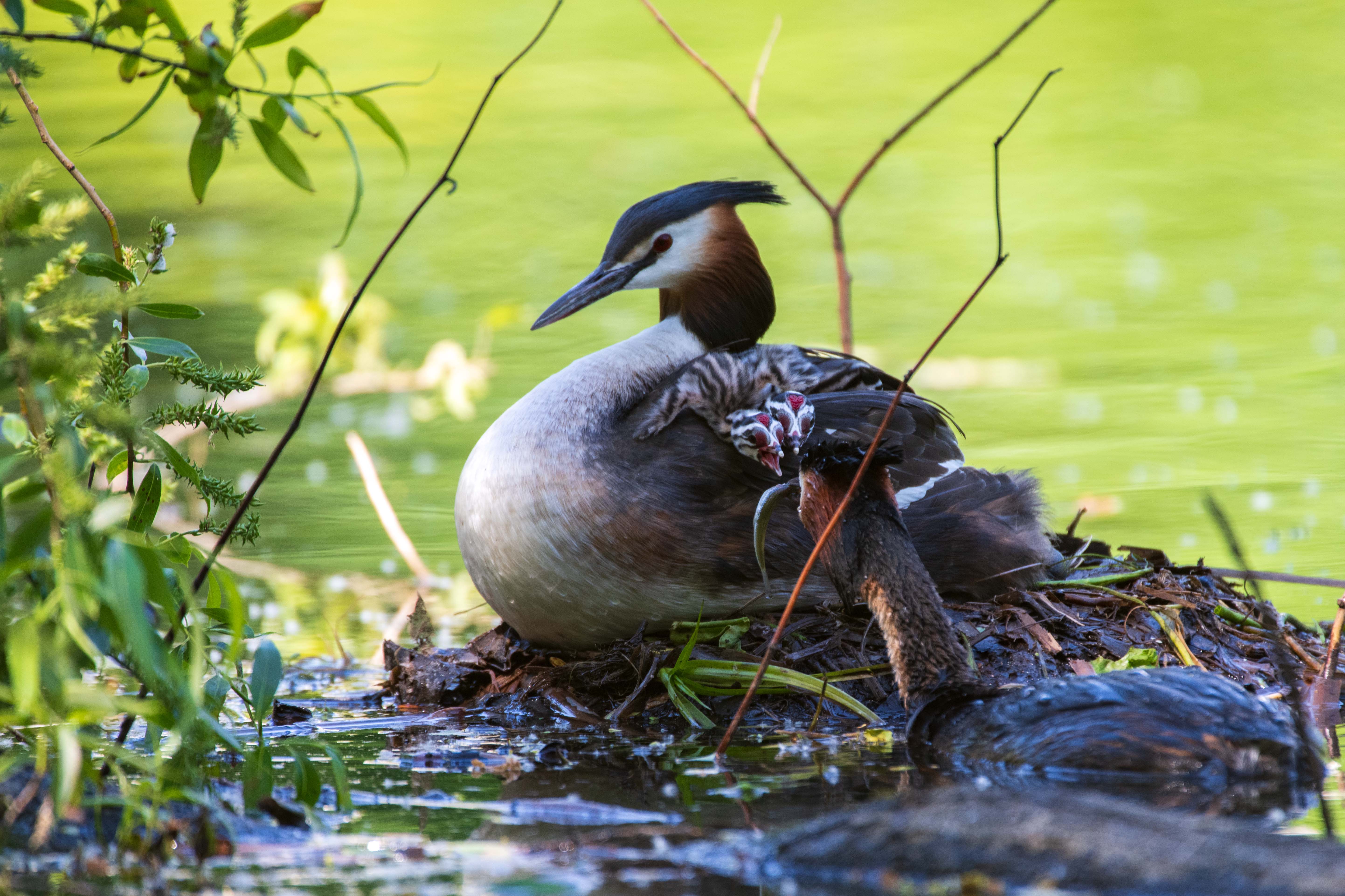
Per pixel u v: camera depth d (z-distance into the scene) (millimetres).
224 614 7695
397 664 10430
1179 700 7867
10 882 6324
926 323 22188
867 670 9312
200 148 7926
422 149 33031
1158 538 13477
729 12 43031
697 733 9000
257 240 27531
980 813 6230
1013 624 9773
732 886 6168
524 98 36531
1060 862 5926
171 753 7801
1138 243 26156
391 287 24609
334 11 41906
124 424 7004
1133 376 19516
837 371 10664
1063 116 34531
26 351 6691
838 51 39469
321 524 15773
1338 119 33188
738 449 9727
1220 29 40688
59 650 6539
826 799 7469
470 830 7043
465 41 39406
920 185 30688
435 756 8586
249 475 17391
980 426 17656
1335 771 7777
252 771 7527
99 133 30984
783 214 29594
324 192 30672
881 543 8758
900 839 6230
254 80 33875
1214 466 15852
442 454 18375
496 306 22656
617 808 7355
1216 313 22281
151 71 8031
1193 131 33000
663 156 31484
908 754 8297
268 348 18516
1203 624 10195
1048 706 8023
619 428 10070
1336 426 17141
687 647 9367
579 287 11047
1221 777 7527
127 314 8148
